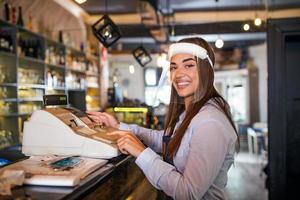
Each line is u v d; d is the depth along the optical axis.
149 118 4.30
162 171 1.21
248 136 7.81
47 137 1.35
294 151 2.55
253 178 5.44
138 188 1.71
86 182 1.02
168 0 5.29
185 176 1.18
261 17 5.22
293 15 3.04
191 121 1.31
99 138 1.37
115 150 1.29
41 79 4.09
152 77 7.00
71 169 1.10
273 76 2.48
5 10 3.50
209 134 1.19
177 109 1.57
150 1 4.83
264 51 9.23
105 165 1.26
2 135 3.49
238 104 9.53
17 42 3.69
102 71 6.79
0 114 3.47
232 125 1.31
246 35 6.86
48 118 1.37
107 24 3.68
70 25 5.29
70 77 5.15
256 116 9.63
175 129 1.49
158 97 2.85
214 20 5.94
